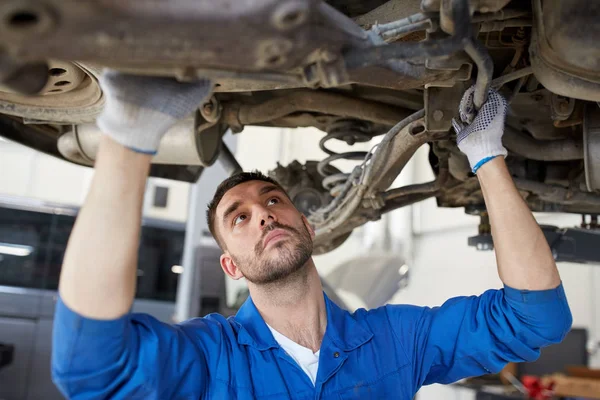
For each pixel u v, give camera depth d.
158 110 0.85
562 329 1.16
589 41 0.96
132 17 0.62
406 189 1.77
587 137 1.34
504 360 1.22
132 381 1.00
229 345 1.23
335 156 1.87
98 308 0.90
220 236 1.36
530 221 1.12
